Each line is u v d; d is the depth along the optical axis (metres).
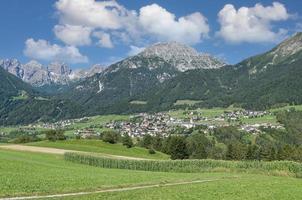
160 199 40.62
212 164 91.88
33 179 51.75
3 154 93.50
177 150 173.75
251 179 65.31
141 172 80.19
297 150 170.50
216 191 48.00
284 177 77.94
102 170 79.94
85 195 42.34
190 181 61.94
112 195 42.41
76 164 96.88
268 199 44.19
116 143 180.12
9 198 39.91
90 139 188.50
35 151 126.94
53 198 40.06
